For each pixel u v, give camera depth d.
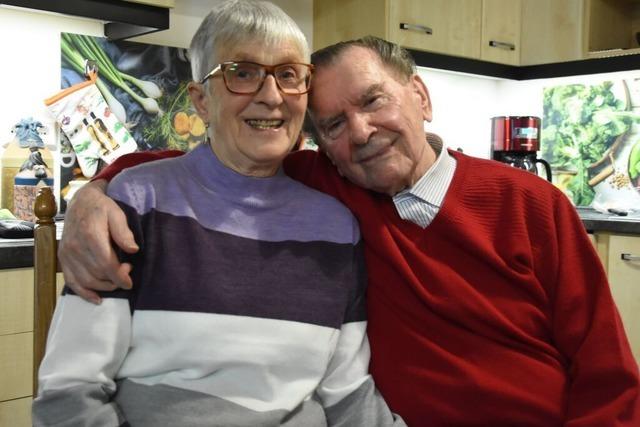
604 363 1.07
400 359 1.11
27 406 1.66
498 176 1.23
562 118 3.12
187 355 0.97
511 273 1.13
